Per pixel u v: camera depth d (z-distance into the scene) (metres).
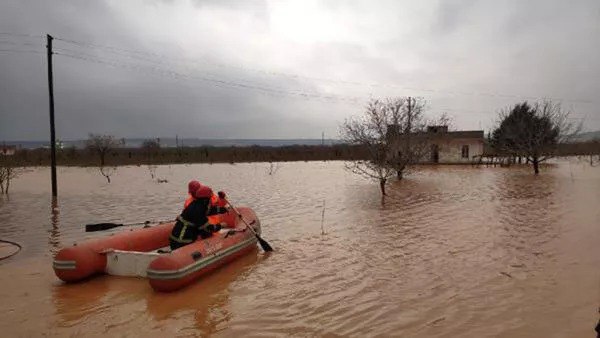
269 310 6.22
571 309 6.00
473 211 13.64
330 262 8.48
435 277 7.43
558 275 7.34
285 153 56.75
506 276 7.38
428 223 11.90
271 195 18.52
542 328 5.47
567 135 32.53
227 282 7.43
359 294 6.75
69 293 6.98
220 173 31.66
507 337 5.26
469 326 5.57
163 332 5.59
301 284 7.27
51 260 8.95
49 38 19.22
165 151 59.34
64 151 53.31
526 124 34.53
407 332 5.44
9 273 8.06
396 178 25.30
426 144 26.66
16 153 49.25
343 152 55.66
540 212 13.08
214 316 6.05
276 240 10.34
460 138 40.47
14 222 13.07
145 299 6.70
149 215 14.11
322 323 5.76
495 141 41.03
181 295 6.85
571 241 9.45
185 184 23.84
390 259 8.55
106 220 13.26
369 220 12.52
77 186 23.09
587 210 13.10
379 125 24.11
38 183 24.86
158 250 8.40
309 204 15.85
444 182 22.94
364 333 5.44
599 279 7.08
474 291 6.75
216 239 8.20
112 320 5.98
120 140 57.28
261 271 8.00
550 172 28.72
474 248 9.19
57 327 5.79
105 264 7.75
